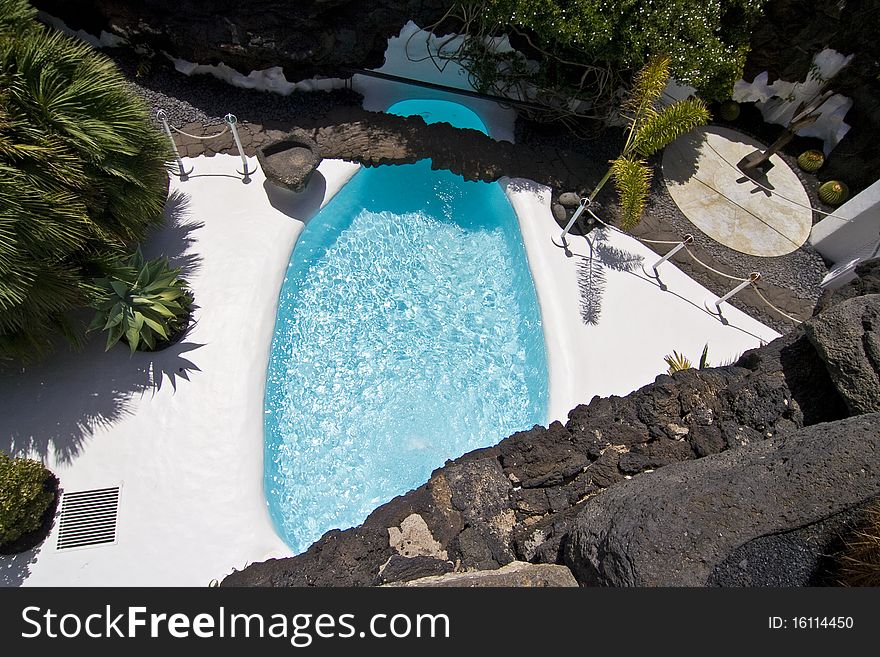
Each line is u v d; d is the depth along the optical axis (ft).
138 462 28.99
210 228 35.35
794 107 46.01
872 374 20.20
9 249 22.34
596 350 35.29
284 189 36.91
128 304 28.94
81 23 38.99
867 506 16.69
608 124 41.81
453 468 24.00
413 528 22.36
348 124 39.78
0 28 25.32
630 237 39.81
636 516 17.38
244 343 32.37
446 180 40.22
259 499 29.12
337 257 36.99
